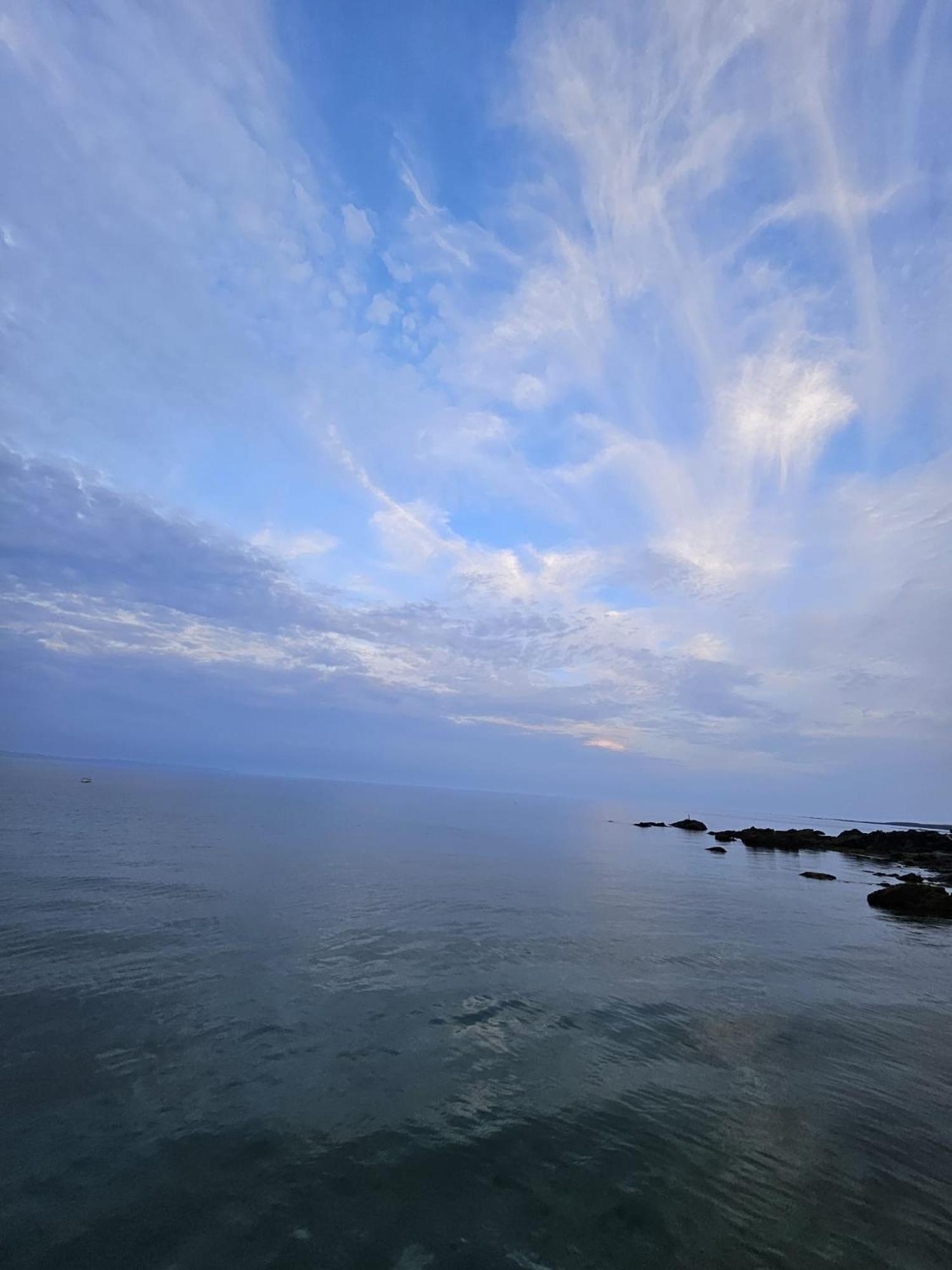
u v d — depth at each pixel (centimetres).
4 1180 535
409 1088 746
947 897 2295
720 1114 729
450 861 2836
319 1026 902
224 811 4409
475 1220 526
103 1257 461
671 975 1276
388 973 1155
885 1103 780
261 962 1155
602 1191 575
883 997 1223
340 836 3444
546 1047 887
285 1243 486
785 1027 1019
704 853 4231
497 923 1639
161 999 943
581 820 7688
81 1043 789
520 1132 664
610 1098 752
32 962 1052
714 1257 497
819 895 2556
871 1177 619
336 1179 569
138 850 2323
